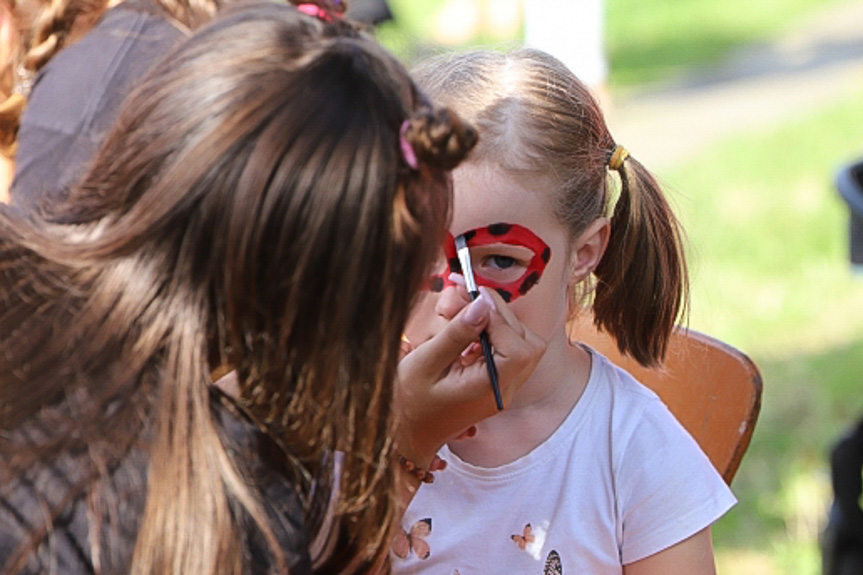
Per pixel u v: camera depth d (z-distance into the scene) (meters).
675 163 13.41
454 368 2.55
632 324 3.12
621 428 2.86
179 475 1.89
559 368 2.89
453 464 2.88
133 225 1.91
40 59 3.13
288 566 1.96
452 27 14.08
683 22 23.19
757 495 6.07
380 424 2.02
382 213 1.91
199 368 1.92
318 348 1.95
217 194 1.87
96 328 1.94
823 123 14.64
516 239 2.76
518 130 2.79
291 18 2.04
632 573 2.88
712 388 3.16
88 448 1.91
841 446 4.39
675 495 2.81
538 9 8.60
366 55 2.00
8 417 1.92
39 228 2.08
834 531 4.41
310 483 2.09
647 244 3.05
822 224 10.62
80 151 2.78
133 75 2.80
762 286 9.20
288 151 1.87
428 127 1.91
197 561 1.87
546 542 2.83
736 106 16.20
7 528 1.90
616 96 17.44
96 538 1.87
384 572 2.34
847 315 8.51
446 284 2.79
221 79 1.93
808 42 20.28
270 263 1.89
